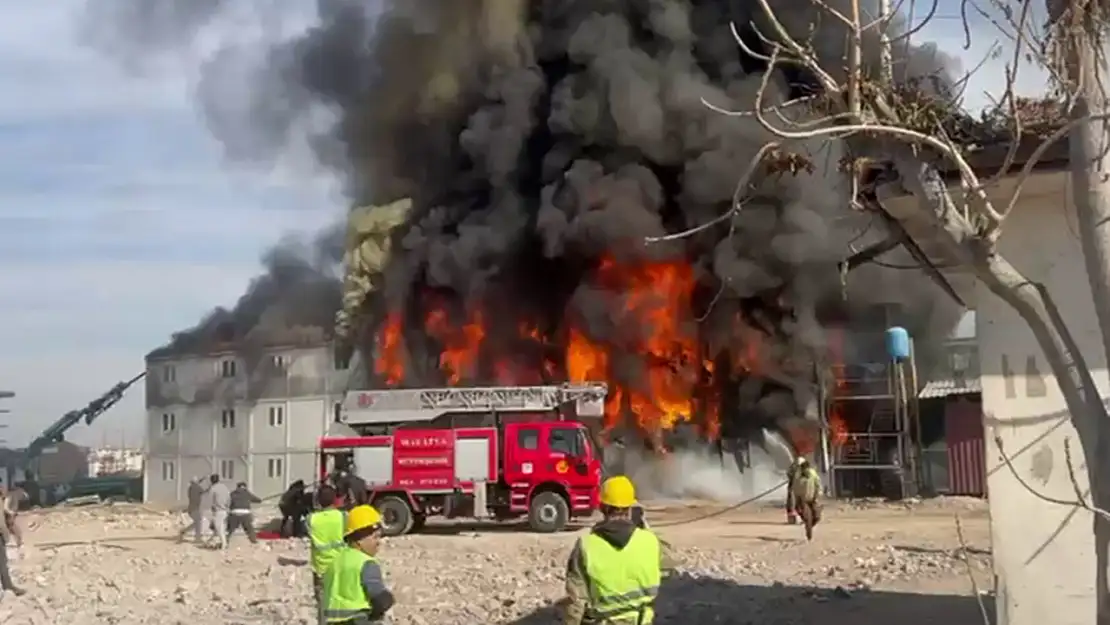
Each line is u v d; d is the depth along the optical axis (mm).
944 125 5934
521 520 26422
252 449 52875
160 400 57375
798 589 13969
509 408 26516
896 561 16266
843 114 5121
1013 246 7922
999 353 8031
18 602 15148
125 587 16781
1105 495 4801
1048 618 7750
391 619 12922
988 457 8000
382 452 25094
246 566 19609
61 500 56375
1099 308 4801
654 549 6125
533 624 12289
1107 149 4809
